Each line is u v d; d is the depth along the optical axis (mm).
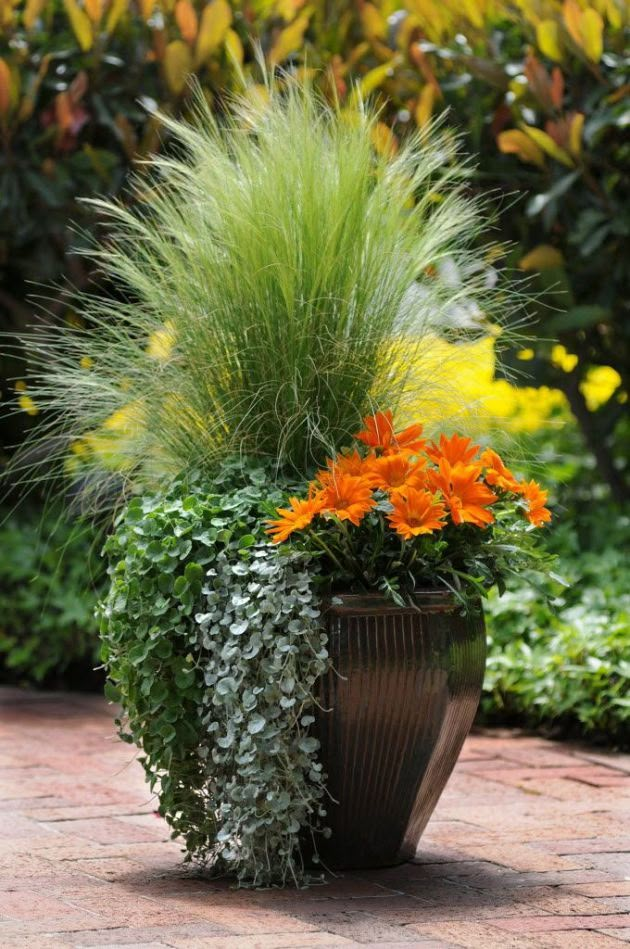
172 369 4164
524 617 6484
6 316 8062
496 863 4078
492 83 7000
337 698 3723
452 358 4457
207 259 4082
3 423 8195
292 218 4016
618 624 6027
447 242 4648
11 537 7723
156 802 4902
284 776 3691
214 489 4023
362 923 3439
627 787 5152
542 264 6887
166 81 7195
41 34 7406
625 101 6828
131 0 7352
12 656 7422
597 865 4055
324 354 4020
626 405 7699
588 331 7523
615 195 7102
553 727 6168
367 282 4078
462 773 5395
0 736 6148
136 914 3510
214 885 3826
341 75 7020
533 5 6809
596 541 7344
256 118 4445
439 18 7219
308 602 3676
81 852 4191
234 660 3695
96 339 4547
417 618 3801
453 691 3855
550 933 3373
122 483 4570
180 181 4562
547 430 8570
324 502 3695
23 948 3195
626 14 6906
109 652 4008
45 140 7250
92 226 7320
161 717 3816
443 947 3234
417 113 6848
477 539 3918
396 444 3990
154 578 3838
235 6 7527
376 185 4332
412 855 4082
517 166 7219
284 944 3238
